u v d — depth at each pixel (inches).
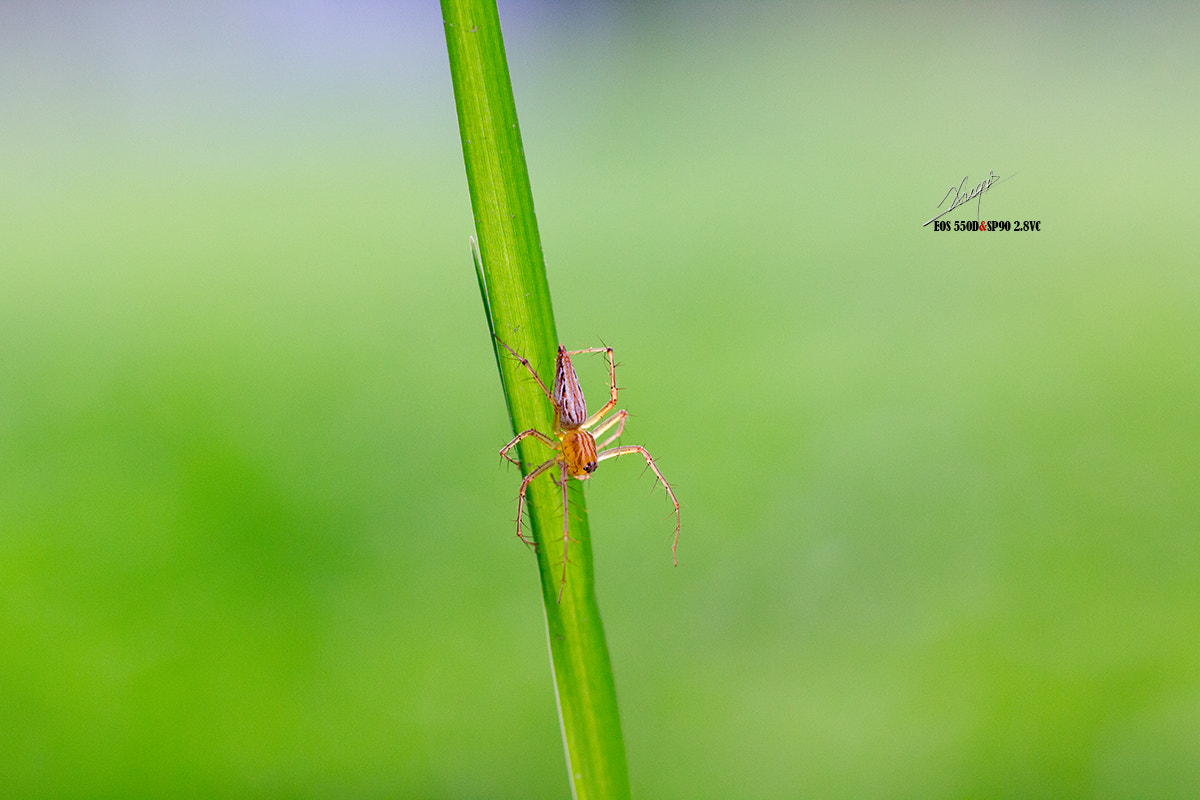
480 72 8.1
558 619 8.2
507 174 8.2
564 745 8.2
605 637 8.2
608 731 8.2
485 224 8.2
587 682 8.2
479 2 8.1
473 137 8.2
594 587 8.2
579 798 8.2
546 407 8.3
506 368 8.3
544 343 8.3
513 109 8.2
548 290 8.3
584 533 8.2
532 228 8.2
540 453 8.3
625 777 8.2
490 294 8.2
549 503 8.2
